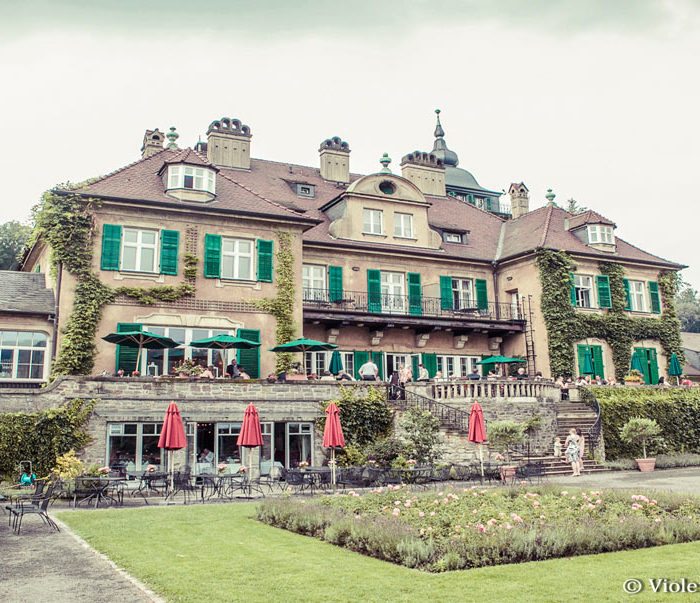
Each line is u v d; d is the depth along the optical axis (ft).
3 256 150.41
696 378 139.64
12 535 40.34
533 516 41.19
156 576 29.81
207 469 70.08
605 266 118.11
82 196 81.00
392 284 110.93
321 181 124.57
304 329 100.58
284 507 44.88
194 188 87.35
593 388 95.76
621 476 75.72
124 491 62.80
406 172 135.23
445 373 110.93
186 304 83.87
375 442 76.33
